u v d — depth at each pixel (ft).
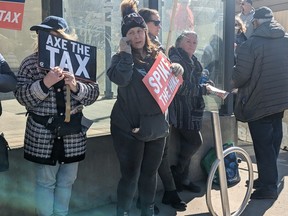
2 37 13.88
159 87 10.77
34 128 9.68
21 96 9.43
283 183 16.53
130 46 10.47
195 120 14.11
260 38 14.29
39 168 10.01
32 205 11.41
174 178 14.93
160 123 10.82
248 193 13.32
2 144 9.45
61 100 9.68
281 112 14.88
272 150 14.84
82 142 10.22
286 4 28.19
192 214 13.28
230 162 16.15
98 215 12.62
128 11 11.77
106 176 13.21
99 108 14.78
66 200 10.41
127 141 10.91
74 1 14.55
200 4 17.57
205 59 18.07
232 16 17.94
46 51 9.40
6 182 10.97
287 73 14.40
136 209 13.44
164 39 16.65
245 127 23.71
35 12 13.66
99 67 15.17
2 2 9.86
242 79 14.48
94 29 15.08
